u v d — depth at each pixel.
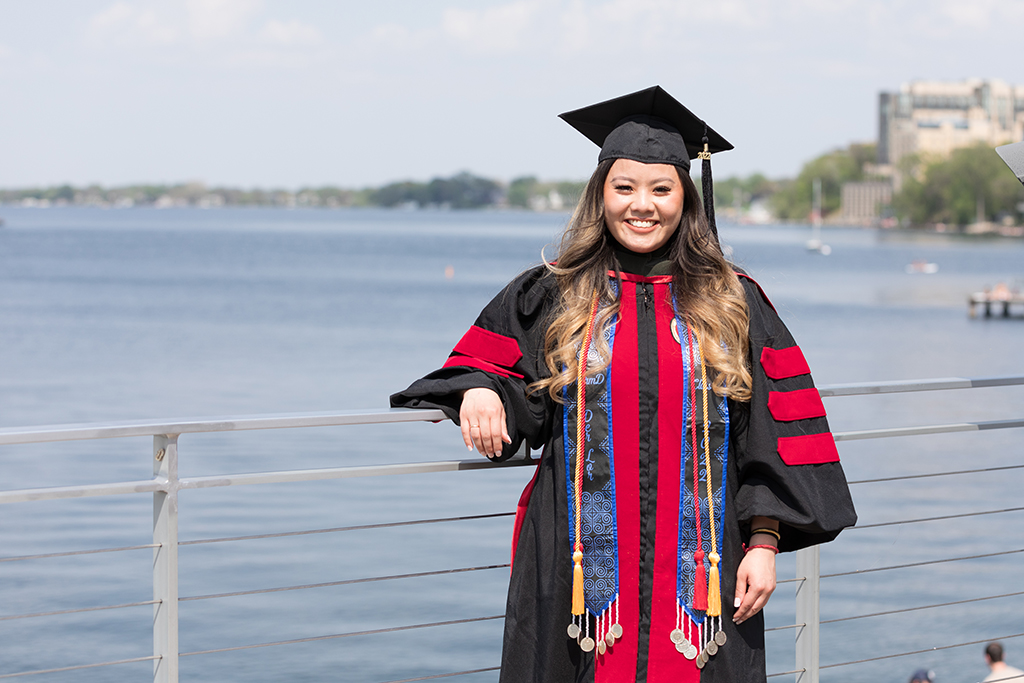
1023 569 12.12
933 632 10.18
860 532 13.85
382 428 20.33
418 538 12.49
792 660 9.21
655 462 2.02
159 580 2.17
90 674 8.14
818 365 38.00
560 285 2.13
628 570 2.02
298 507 13.89
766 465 2.00
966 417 24.14
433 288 69.31
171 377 31.03
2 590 10.45
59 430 2.02
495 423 2.08
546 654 2.05
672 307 2.08
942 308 63.81
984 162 177.00
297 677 8.35
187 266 88.50
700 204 2.14
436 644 9.06
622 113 2.17
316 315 51.03
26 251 107.00
